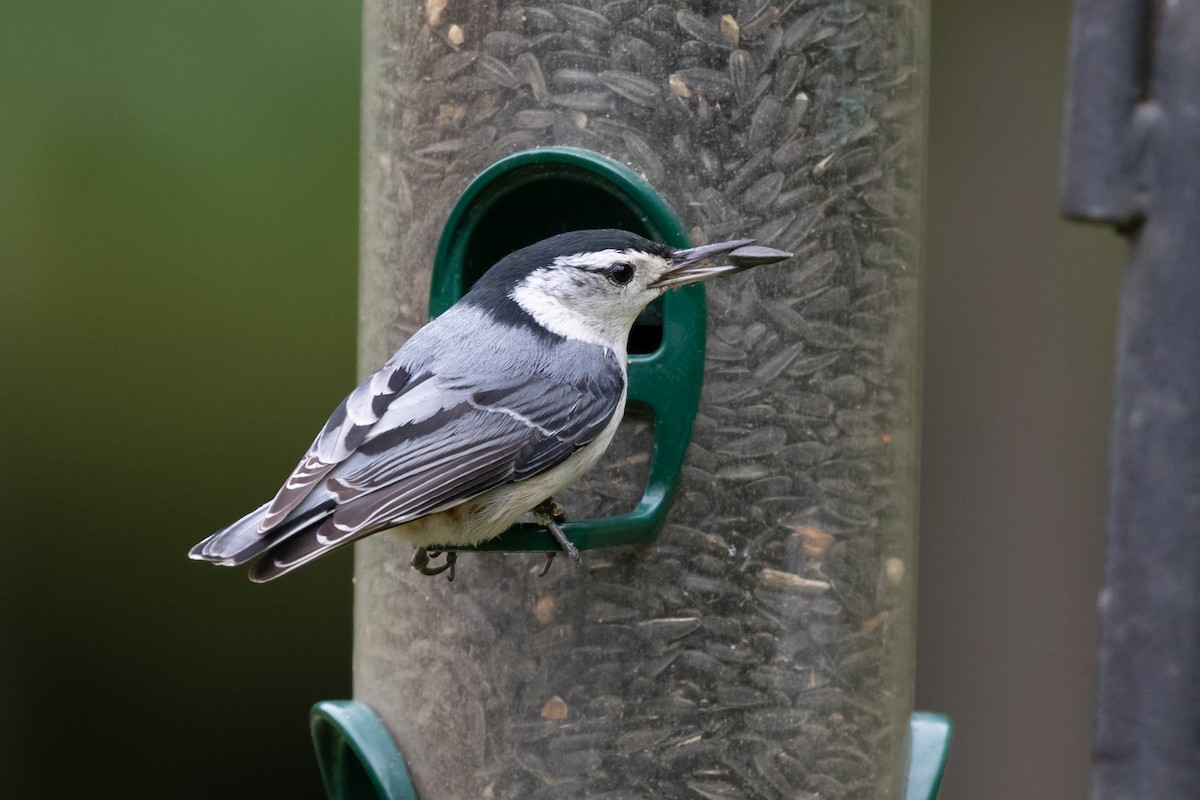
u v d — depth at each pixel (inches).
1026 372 569.3
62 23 554.6
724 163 358.0
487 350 335.9
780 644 358.9
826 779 361.1
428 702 368.5
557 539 334.0
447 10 368.2
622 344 349.4
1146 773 243.9
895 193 372.8
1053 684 558.3
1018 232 573.3
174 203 557.0
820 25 360.8
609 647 355.6
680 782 355.9
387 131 382.6
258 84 555.8
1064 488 563.5
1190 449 240.2
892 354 373.4
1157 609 243.1
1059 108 572.4
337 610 613.6
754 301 358.0
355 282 567.8
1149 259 239.9
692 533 355.6
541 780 357.7
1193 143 236.4
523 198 362.9
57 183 554.9
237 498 585.6
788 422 359.6
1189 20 235.8
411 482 318.7
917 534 391.5
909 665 382.6
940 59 584.1
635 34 356.5
